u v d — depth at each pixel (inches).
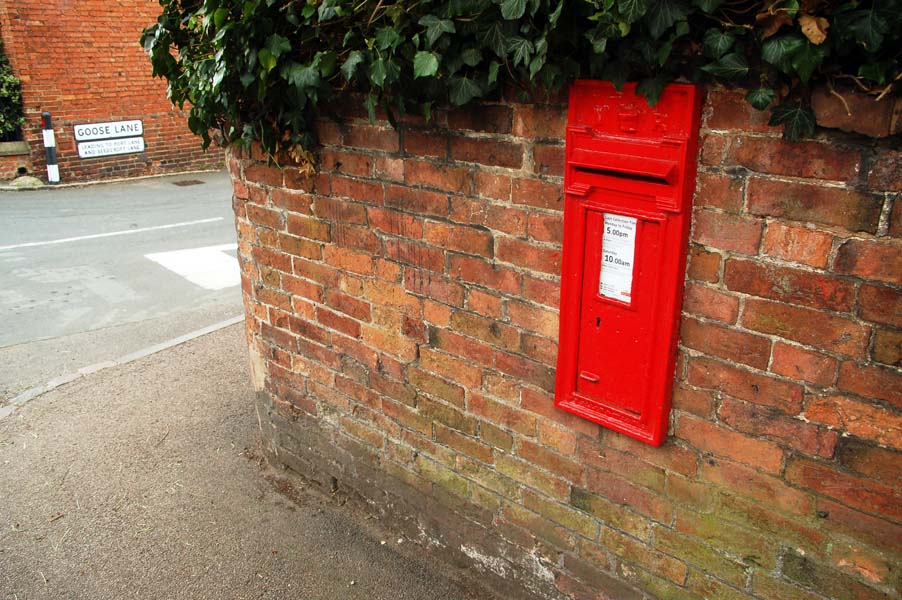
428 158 94.4
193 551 122.5
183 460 149.6
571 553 97.3
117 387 182.7
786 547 75.4
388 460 120.1
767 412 72.5
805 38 57.8
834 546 71.5
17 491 140.4
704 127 68.7
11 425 165.3
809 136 62.5
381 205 103.1
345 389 122.8
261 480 141.8
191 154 519.8
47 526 130.1
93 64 456.4
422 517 118.0
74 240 329.4
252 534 126.0
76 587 115.4
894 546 67.2
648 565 88.9
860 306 63.6
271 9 94.3
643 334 79.0
